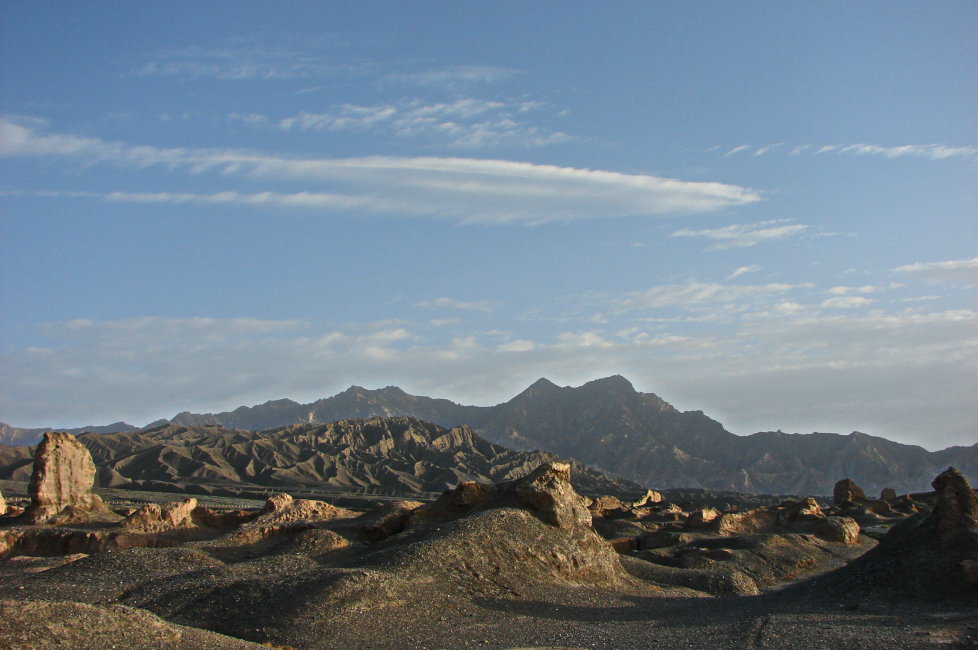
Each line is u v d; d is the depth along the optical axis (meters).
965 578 39.56
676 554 64.44
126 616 28.81
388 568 41.56
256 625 34.41
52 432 68.50
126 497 146.75
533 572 45.09
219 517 61.84
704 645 32.28
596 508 93.19
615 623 37.94
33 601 27.91
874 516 98.12
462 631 35.00
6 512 71.56
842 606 40.03
